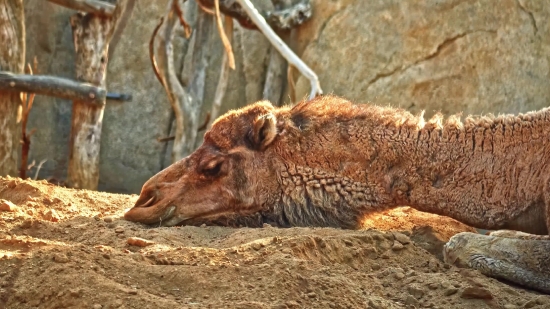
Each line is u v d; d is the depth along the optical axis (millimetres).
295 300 7973
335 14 22688
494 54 20828
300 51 23312
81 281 7883
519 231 10969
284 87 23984
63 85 21734
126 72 25766
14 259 8461
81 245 9258
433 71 21453
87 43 22406
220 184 12117
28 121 25375
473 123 11555
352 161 11867
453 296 8891
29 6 25594
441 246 11273
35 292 7805
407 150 11664
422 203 11578
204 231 11180
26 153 23141
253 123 12195
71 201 13195
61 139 25750
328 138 12008
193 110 22969
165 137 25703
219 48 25344
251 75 25062
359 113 12141
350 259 9727
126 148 25750
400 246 10211
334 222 11867
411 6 21734
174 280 8203
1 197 13227
